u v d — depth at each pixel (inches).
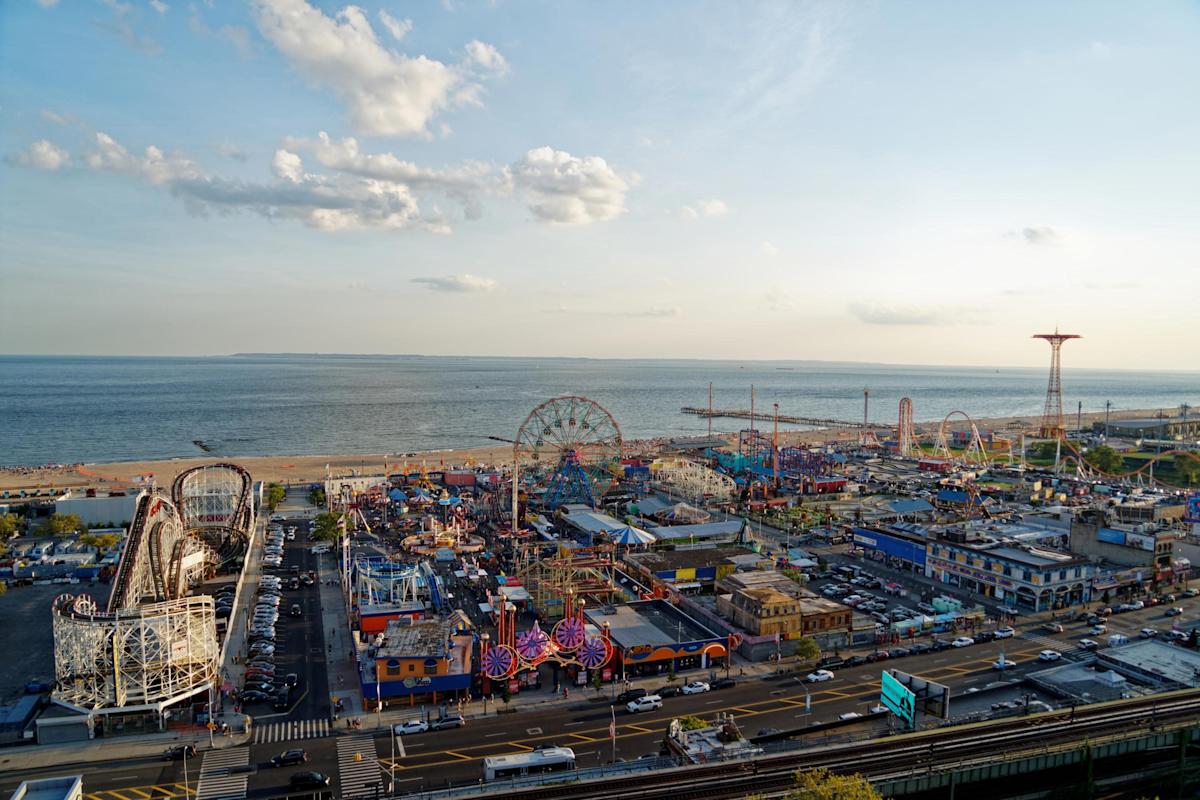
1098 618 5885.8
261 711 4328.3
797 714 4286.4
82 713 4062.5
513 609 4724.4
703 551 7524.6
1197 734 3951.8
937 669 4948.3
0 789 3491.6
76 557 7495.1
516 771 3560.5
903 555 7480.3
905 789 3467.0
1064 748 3688.5
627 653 4840.1
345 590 6471.5
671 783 3427.7
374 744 3946.9
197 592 6589.6
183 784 3548.2
